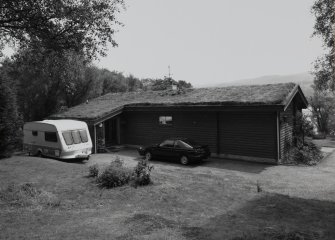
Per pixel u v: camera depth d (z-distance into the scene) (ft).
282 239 20.88
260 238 20.85
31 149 72.28
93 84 126.82
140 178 37.99
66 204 30.96
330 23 80.28
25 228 24.12
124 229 23.48
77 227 24.18
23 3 45.73
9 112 60.49
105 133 90.58
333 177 50.31
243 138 67.00
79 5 49.55
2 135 59.26
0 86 59.16
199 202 31.45
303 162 63.00
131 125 89.51
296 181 47.73
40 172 46.57
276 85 71.31
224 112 69.62
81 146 67.10
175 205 30.37
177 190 35.99
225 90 78.13
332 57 82.28
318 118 127.85
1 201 31.12
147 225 24.26
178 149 62.44
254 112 64.95
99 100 107.04
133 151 82.64
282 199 32.96
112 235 22.27
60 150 64.18
